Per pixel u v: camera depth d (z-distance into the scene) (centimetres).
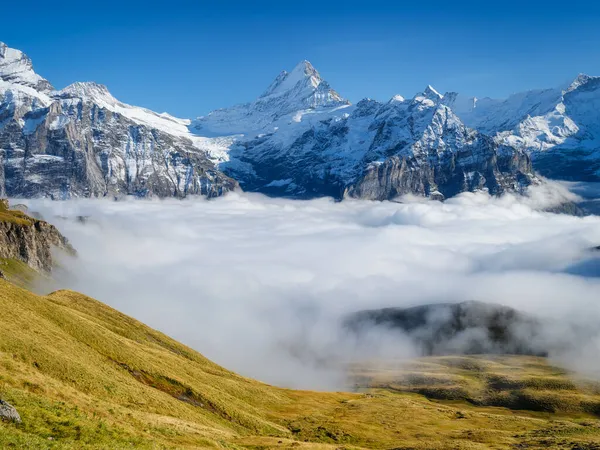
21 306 11494
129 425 7612
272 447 9800
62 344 10512
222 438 9412
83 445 5866
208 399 12825
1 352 8419
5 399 6388
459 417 19550
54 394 7481
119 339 14050
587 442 13712
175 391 12350
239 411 13375
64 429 6200
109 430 6738
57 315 12494
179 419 9994
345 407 19050
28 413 6231
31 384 7356
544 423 18875
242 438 10269
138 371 12356
